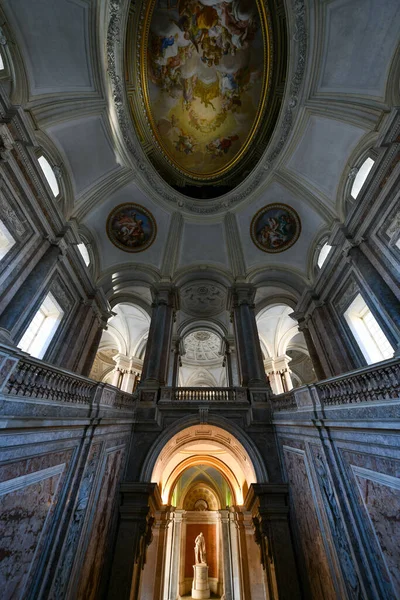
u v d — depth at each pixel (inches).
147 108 476.4
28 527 158.4
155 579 400.2
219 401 365.4
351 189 397.1
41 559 167.3
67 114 349.1
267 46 418.3
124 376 686.5
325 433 218.8
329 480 209.9
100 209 489.7
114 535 266.7
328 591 204.8
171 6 395.5
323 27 325.1
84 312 466.9
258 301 605.6
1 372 141.1
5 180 282.2
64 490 195.5
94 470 234.8
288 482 295.7
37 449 166.6
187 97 495.8
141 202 528.4
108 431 266.2
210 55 452.4
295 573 243.3
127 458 318.3
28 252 326.3
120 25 362.0
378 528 161.2
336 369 417.1
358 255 358.6
